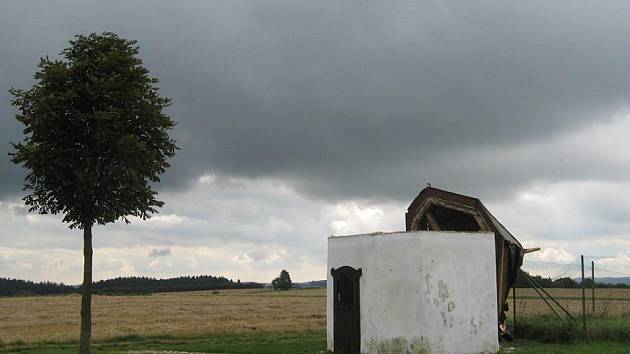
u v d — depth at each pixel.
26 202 23.06
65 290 169.00
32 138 22.27
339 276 22.66
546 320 26.48
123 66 23.12
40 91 22.03
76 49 23.06
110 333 36.12
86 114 21.92
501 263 24.20
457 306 20.47
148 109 23.30
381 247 21.02
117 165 22.42
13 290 160.75
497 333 21.39
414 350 19.75
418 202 25.92
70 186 22.53
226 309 66.88
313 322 45.66
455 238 20.81
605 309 29.45
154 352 25.06
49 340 31.78
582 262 26.39
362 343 21.36
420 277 19.98
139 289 172.12
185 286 177.25
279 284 170.38
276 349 24.75
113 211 23.31
